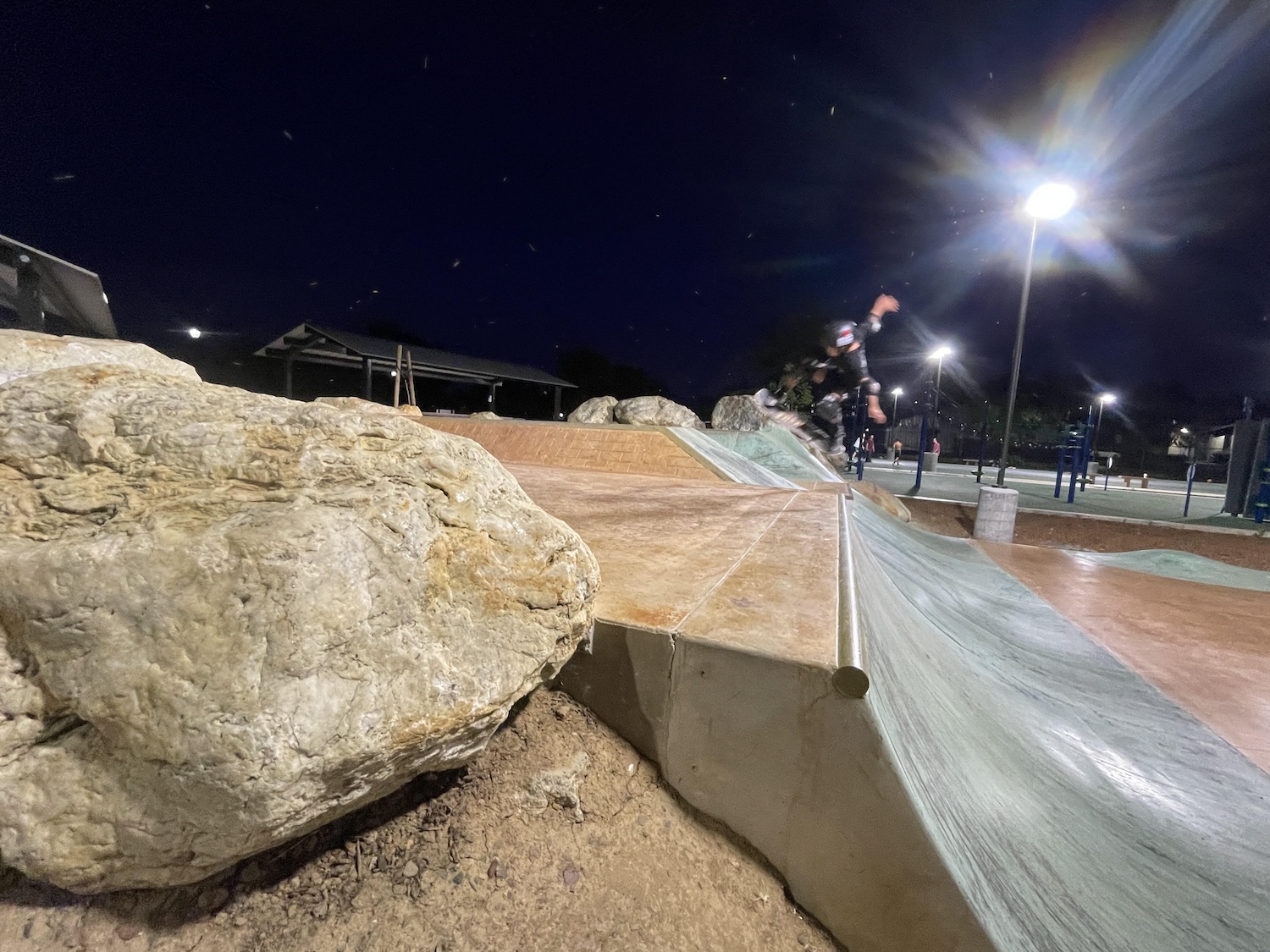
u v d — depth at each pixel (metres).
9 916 1.11
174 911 1.17
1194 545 11.42
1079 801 2.41
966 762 2.05
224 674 1.04
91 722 1.05
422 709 1.23
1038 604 6.32
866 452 28.20
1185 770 3.08
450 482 1.60
